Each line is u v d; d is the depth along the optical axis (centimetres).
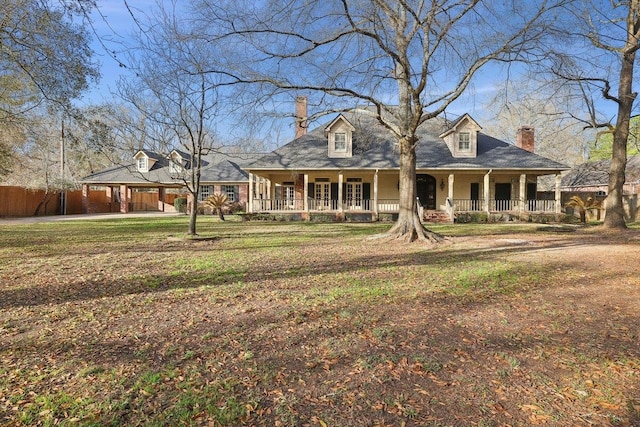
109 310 451
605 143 3319
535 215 2033
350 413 237
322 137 2355
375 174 2117
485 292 532
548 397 257
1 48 834
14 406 245
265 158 2206
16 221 2031
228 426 224
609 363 307
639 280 601
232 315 431
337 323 403
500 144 2248
